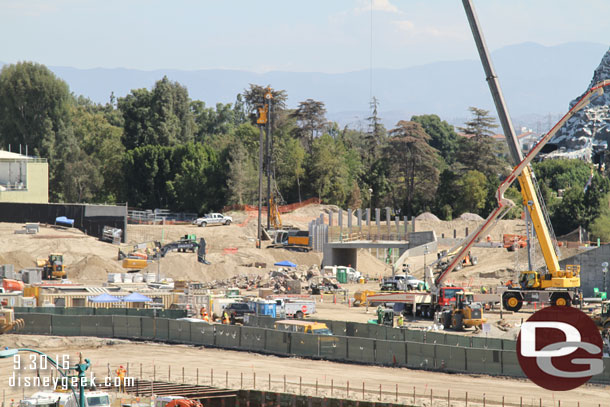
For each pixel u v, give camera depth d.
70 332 132.88
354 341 112.31
